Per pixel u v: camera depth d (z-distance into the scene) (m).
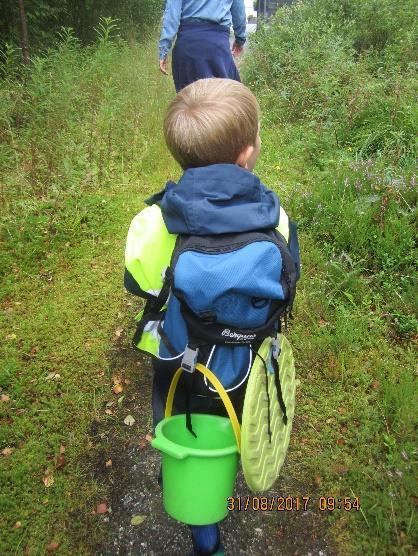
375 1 7.90
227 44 4.84
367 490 2.34
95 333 3.25
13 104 5.52
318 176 4.93
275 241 1.51
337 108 6.00
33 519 2.29
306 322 3.25
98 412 2.78
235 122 1.61
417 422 2.55
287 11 9.13
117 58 8.07
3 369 2.95
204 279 1.41
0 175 4.75
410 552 2.11
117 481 2.47
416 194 3.93
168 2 4.64
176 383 1.66
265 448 1.68
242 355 1.61
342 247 3.75
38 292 3.59
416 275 3.40
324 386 2.85
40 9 8.20
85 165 5.00
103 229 4.22
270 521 2.28
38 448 2.57
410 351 3.00
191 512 1.69
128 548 2.22
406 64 6.76
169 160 5.31
